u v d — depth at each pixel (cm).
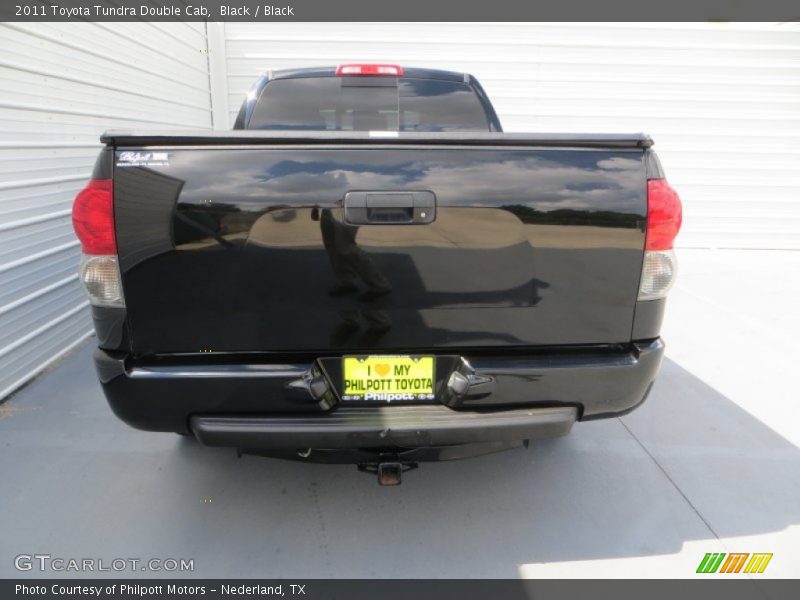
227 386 171
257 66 643
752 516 223
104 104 405
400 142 164
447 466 252
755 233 711
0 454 256
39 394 314
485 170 166
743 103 668
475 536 210
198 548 203
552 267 173
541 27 641
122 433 275
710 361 375
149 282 165
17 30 306
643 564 198
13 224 310
